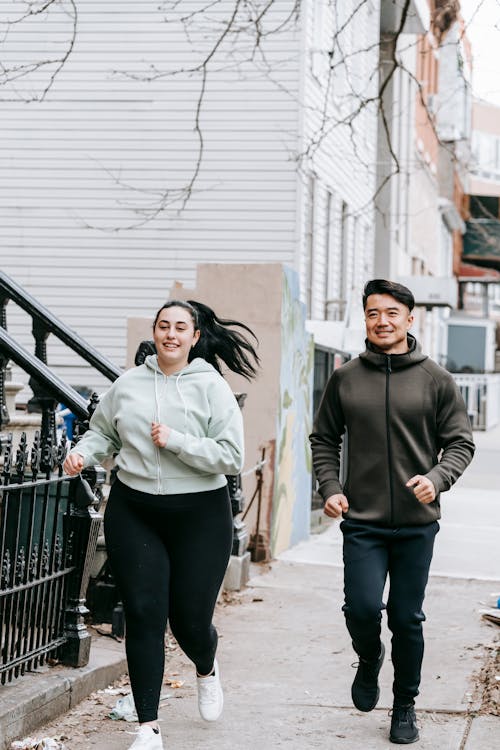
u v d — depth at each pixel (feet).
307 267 55.88
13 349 20.01
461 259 181.16
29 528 17.16
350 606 15.99
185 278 54.49
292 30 52.65
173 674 20.13
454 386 16.51
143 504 15.29
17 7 54.54
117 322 54.95
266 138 53.52
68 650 18.21
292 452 33.63
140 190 52.24
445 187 136.56
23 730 15.94
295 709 18.25
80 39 54.90
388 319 16.55
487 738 16.72
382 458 16.37
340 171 63.98
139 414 15.33
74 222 55.31
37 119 55.52
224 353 17.21
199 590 15.37
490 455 80.07
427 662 21.12
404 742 16.48
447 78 109.70
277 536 32.14
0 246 55.77
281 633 23.38
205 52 53.83
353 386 16.66
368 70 71.46
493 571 31.32
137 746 14.61
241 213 53.88
